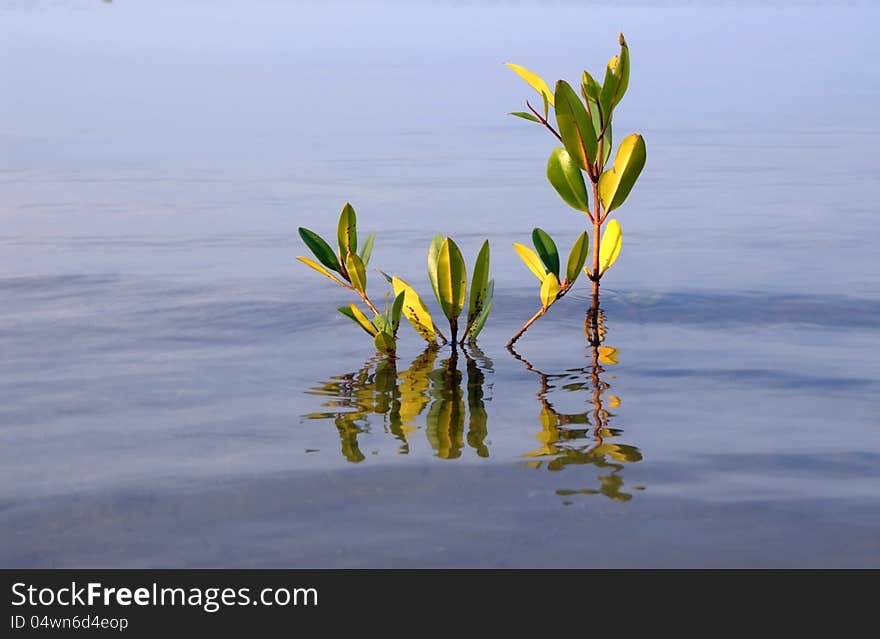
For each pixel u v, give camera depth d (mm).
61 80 24188
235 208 10953
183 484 3873
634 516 3576
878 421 4625
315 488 3830
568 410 4789
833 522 3531
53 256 8531
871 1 73312
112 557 3301
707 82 24812
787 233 9570
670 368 5512
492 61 28703
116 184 12383
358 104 20891
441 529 3482
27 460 4117
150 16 49531
